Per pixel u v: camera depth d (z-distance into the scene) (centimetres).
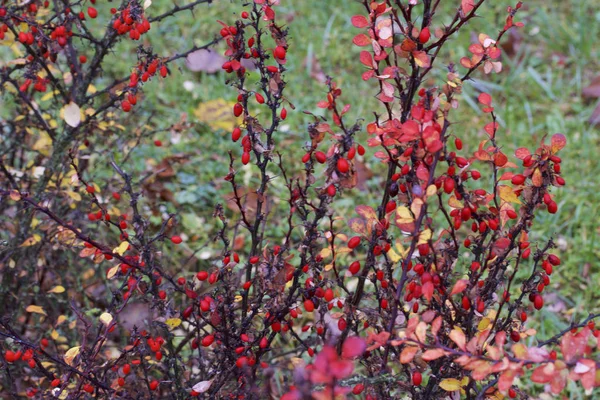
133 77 226
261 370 232
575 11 536
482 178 393
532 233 362
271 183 393
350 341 128
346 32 524
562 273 348
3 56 449
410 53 193
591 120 439
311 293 195
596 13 532
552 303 331
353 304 205
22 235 267
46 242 264
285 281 189
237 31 190
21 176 279
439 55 496
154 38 497
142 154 396
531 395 291
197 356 270
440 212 372
